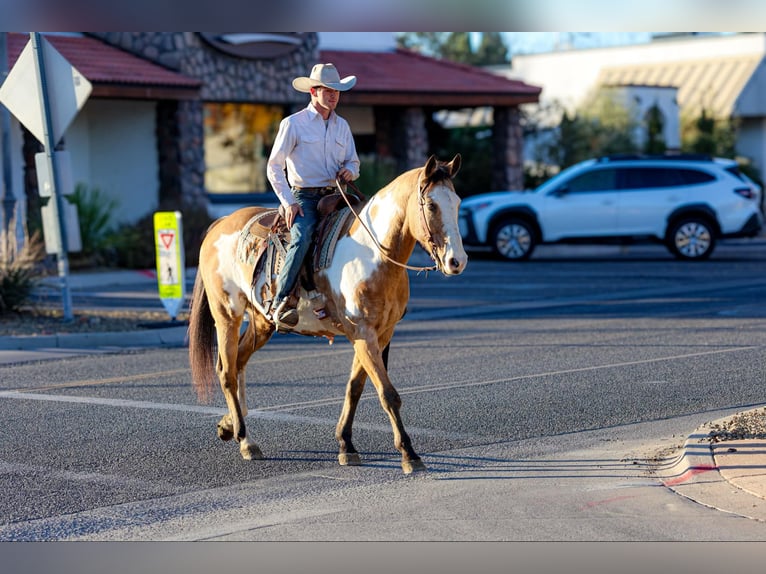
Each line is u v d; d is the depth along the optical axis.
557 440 10.01
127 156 29.72
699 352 14.73
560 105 43.66
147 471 9.16
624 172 29.20
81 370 14.33
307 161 9.41
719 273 25.67
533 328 17.48
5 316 18.56
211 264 10.02
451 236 8.27
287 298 9.21
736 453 8.83
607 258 30.20
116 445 10.08
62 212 17.91
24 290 18.77
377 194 8.99
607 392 12.12
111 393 12.63
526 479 8.70
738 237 29.23
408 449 8.81
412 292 22.95
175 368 14.39
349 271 8.88
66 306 18.00
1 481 8.86
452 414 11.15
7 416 11.40
